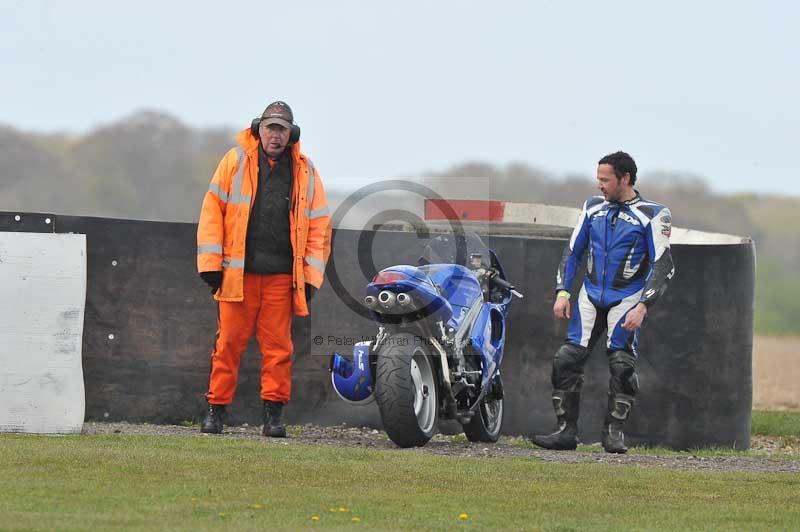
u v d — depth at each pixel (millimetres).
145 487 24828
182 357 39969
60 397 33469
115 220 39719
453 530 21953
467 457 31188
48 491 23922
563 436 36062
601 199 36281
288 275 35562
